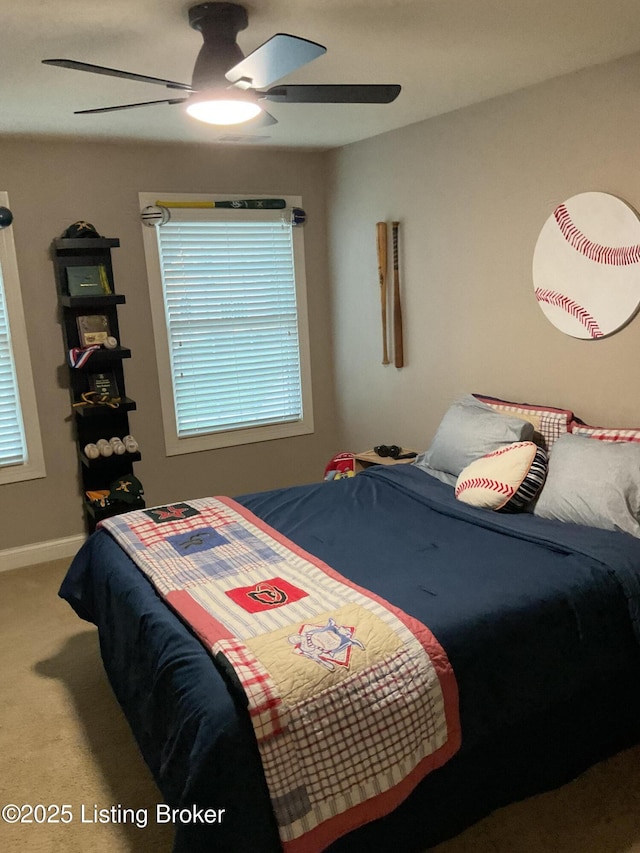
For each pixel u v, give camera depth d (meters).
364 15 2.25
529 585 2.18
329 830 1.68
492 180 3.50
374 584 2.24
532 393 3.50
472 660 1.94
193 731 1.71
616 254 2.96
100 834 2.10
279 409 4.90
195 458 4.63
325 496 3.21
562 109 3.08
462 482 3.01
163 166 4.23
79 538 4.30
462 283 3.79
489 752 2.06
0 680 2.95
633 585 2.22
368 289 4.51
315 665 1.77
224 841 1.60
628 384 3.02
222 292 4.55
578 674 2.13
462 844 2.01
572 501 2.65
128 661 2.32
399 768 1.78
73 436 4.18
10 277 3.88
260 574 2.33
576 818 2.10
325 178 4.75
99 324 3.99
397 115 3.68
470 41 2.53
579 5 2.22
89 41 2.35
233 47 2.21
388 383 4.50
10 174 3.83
